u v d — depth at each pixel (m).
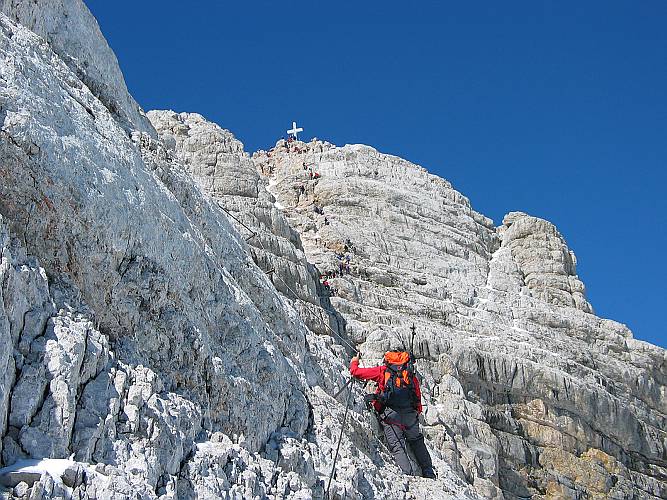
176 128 32.91
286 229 27.88
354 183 36.50
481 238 38.91
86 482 8.00
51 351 8.66
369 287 30.31
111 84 16.33
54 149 10.01
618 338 35.84
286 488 11.05
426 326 29.06
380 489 13.58
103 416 8.91
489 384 28.28
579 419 29.89
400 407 16.38
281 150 40.50
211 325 12.44
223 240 15.94
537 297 37.28
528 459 28.12
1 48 10.47
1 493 7.39
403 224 35.75
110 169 11.09
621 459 30.89
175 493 9.16
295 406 13.18
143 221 11.25
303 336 16.44
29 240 9.62
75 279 10.05
